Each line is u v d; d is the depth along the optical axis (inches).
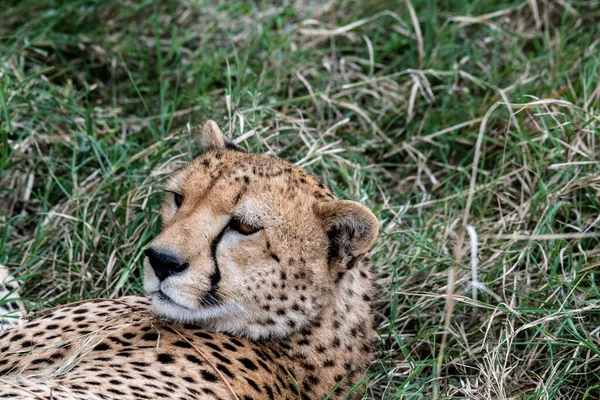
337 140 500.1
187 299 319.6
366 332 349.7
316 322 333.7
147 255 320.8
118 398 279.7
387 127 518.3
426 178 498.0
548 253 417.1
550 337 365.7
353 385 343.9
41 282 425.4
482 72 547.5
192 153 470.3
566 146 441.7
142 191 448.1
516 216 444.8
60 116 493.7
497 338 400.2
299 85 534.9
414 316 415.8
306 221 329.7
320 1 602.5
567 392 372.8
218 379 308.2
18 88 480.7
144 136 500.4
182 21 580.7
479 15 571.8
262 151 455.5
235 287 323.6
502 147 486.9
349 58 551.5
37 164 476.7
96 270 433.1
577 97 496.7
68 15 569.0
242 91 483.2
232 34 569.6
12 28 561.3
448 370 387.5
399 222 439.8
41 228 442.9
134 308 347.9
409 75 543.2
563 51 535.5
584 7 577.9
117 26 580.7
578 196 450.0
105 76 553.0
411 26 566.3
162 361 308.8
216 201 323.6
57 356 322.3
